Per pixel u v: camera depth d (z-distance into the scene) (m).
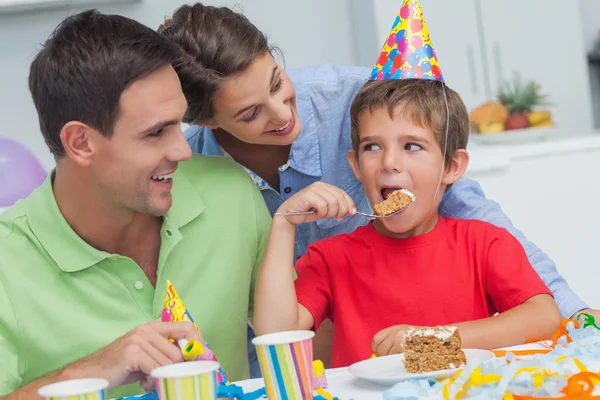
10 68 3.30
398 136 1.50
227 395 1.03
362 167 1.56
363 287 1.55
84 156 1.24
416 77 1.57
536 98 3.34
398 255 1.55
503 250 1.51
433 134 1.51
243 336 1.49
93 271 1.34
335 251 1.59
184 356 1.05
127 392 1.36
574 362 1.01
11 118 3.32
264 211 1.54
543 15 3.59
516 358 1.08
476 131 3.38
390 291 1.53
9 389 1.27
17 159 2.55
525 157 3.08
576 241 3.13
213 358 1.06
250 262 1.49
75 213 1.32
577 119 3.67
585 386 0.92
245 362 1.50
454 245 1.55
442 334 1.08
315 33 3.57
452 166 1.59
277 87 1.46
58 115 1.23
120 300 1.35
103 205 1.29
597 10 3.94
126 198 1.26
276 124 1.47
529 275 1.47
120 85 1.19
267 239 1.53
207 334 1.41
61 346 1.31
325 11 3.57
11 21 3.27
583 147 3.13
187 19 1.47
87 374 1.07
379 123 1.51
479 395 0.92
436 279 1.53
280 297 1.41
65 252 1.32
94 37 1.21
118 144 1.22
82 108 1.20
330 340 1.74
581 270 3.14
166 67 1.23
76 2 3.30
